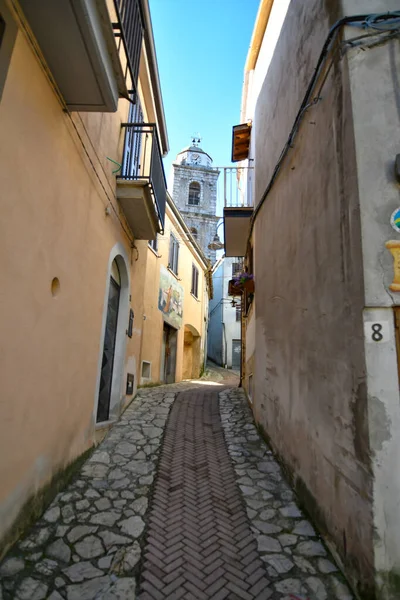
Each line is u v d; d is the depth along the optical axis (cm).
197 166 3725
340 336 289
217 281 2706
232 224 848
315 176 365
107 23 290
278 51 582
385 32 297
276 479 427
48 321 332
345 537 267
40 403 321
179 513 351
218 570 274
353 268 269
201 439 559
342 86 302
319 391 333
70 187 375
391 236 258
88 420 465
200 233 3472
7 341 260
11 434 272
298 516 349
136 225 662
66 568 269
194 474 438
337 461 286
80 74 315
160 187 674
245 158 1071
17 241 268
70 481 396
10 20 255
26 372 292
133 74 403
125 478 416
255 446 532
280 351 485
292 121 472
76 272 402
